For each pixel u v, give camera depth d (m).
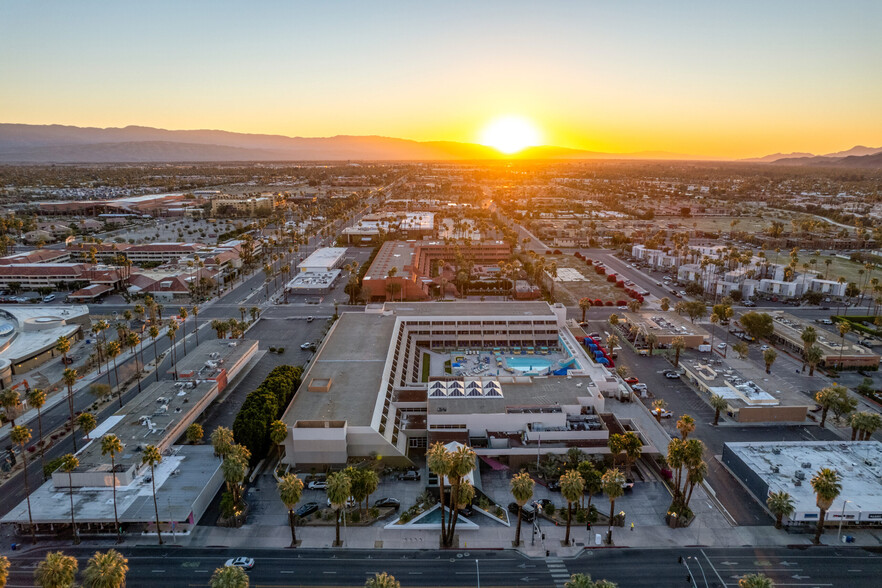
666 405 151.25
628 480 115.25
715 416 142.62
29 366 169.12
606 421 133.88
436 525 102.50
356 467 117.75
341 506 95.50
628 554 95.56
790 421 141.62
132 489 106.62
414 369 172.75
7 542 98.00
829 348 183.88
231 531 101.12
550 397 138.50
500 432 129.38
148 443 117.50
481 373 171.12
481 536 100.25
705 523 103.81
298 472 119.25
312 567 92.31
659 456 122.56
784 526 102.56
